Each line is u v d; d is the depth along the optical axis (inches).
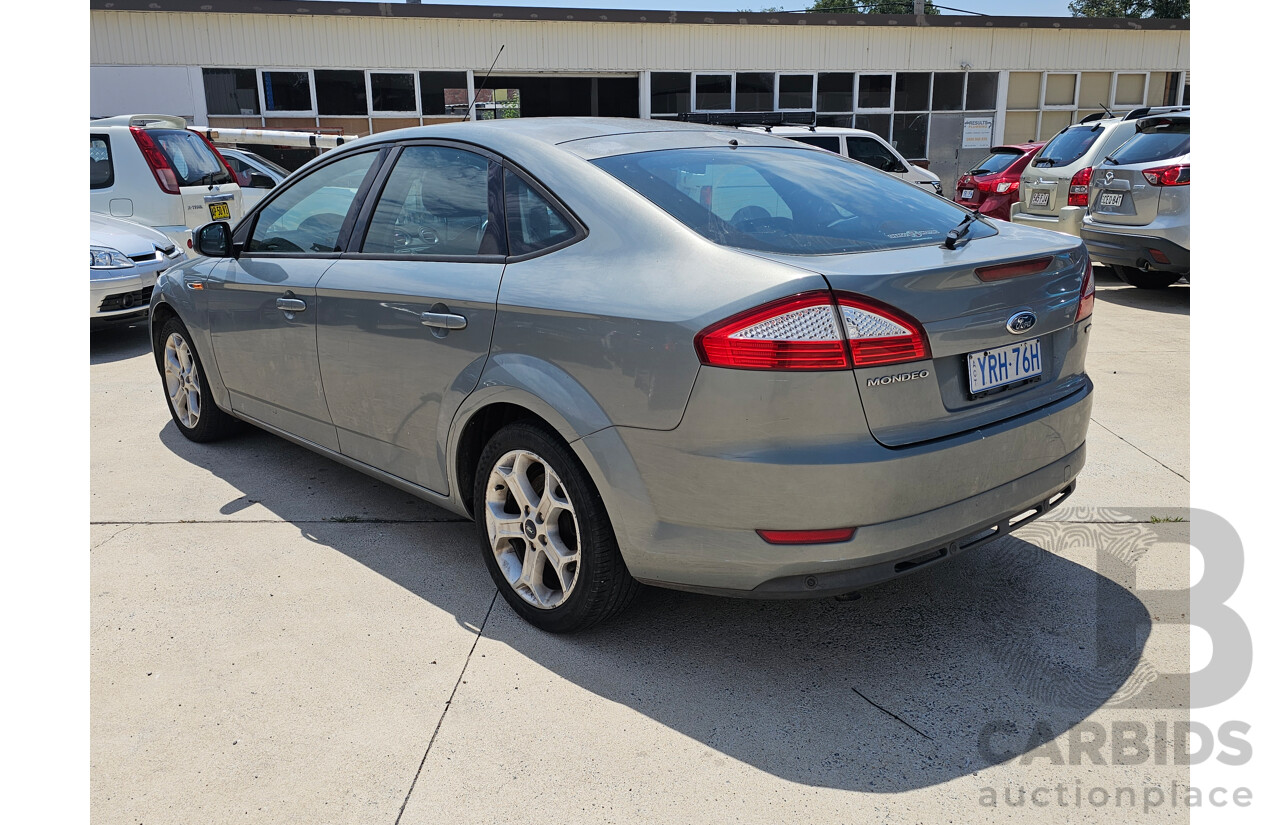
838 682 100.3
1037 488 100.7
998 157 503.5
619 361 93.0
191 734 92.5
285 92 642.2
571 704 96.8
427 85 661.3
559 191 105.2
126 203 323.9
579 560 102.9
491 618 114.7
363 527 142.0
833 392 83.9
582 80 858.1
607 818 80.3
